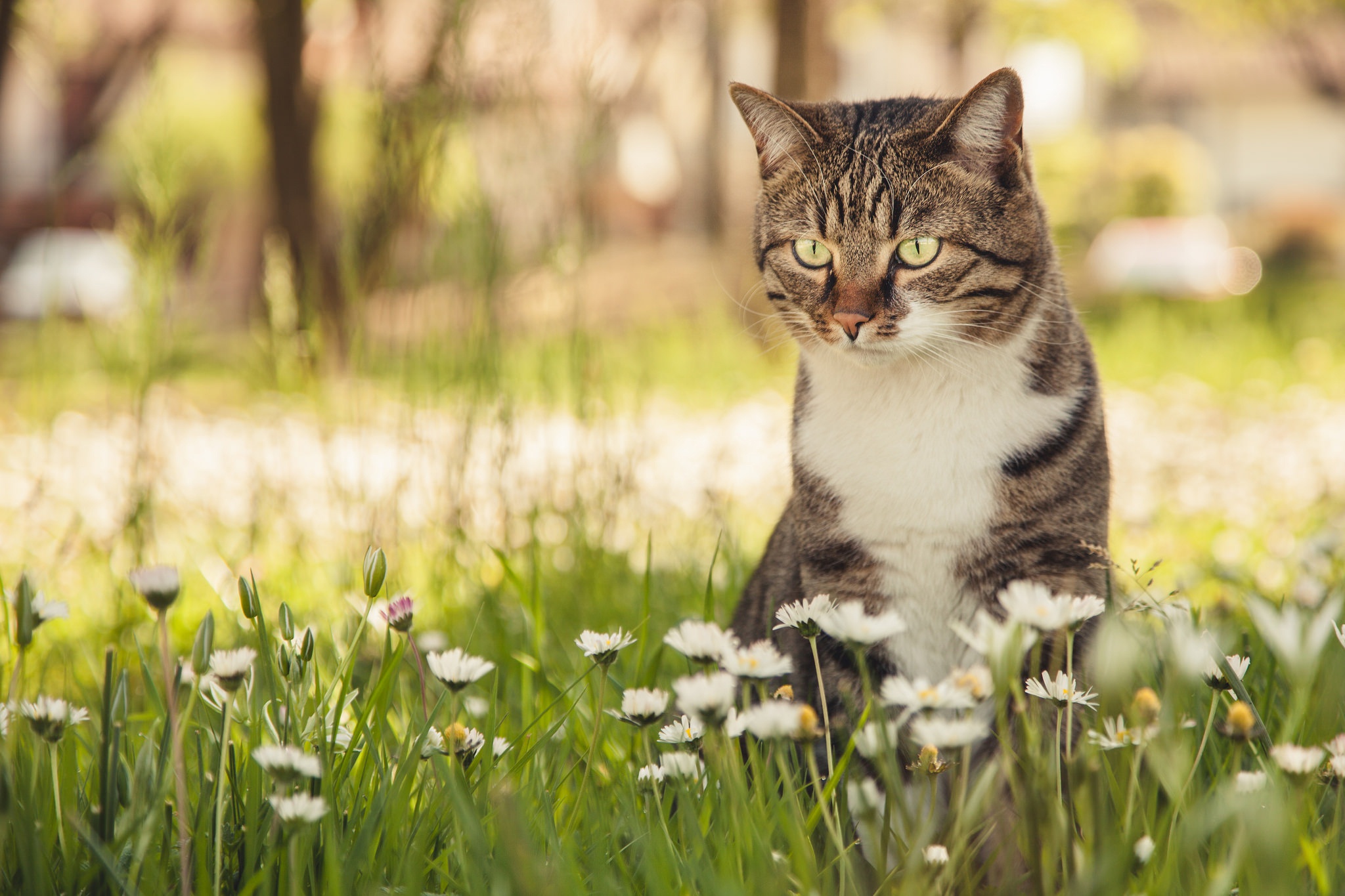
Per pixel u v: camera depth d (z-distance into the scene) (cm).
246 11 1291
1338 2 1759
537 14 437
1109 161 2225
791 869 179
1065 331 281
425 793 209
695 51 1997
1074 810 183
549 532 432
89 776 209
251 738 193
